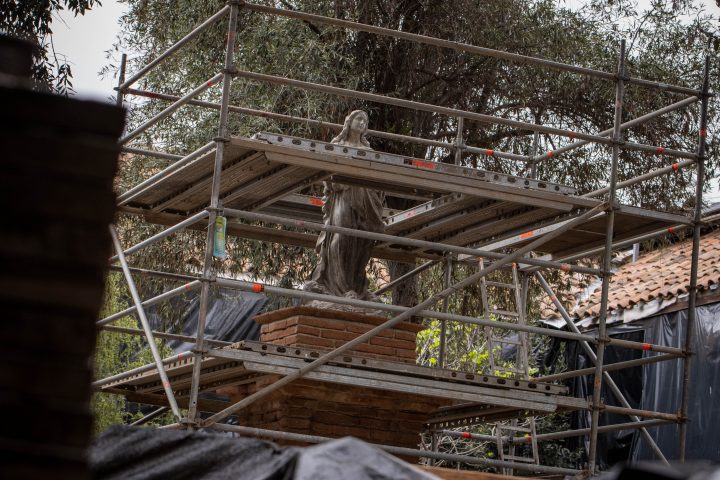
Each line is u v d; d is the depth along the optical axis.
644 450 17.94
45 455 3.33
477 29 16.66
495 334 19.56
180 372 12.48
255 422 12.30
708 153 17.67
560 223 12.69
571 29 17.45
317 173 11.69
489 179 11.36
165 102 17.00
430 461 18.92
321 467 5.39
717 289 17.47
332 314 11.59
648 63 17.69
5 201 3.43
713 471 5.02
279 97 15.62
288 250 17.00
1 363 3.36
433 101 17.12
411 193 12.46
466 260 14.70
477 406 13.57
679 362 17.62
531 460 14.57
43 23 14.42
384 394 11.79
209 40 16.39
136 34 17.48
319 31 16.22
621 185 13.26
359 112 11.98
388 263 17.38
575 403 11.59
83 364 3.41
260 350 10.64
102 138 3.54
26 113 3.50
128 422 20.25
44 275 3.42
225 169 11.67
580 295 20.58
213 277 10.40
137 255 17.22
